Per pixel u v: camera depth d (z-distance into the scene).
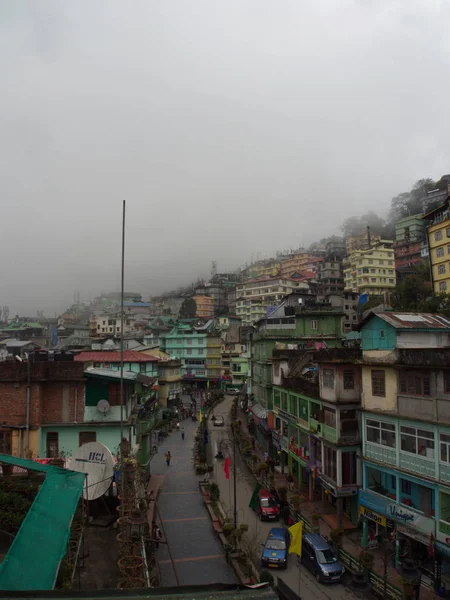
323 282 120.44
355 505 27.81
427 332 24.77
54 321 145.50
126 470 22.06
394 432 23.88
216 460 46.88
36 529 13.16
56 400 27.19
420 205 130.00
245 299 130.38
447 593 19.92
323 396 29.39
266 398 47.75
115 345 70.56
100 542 18.06
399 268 111.12
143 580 14.15
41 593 7.07
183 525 30.06
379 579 20.95
